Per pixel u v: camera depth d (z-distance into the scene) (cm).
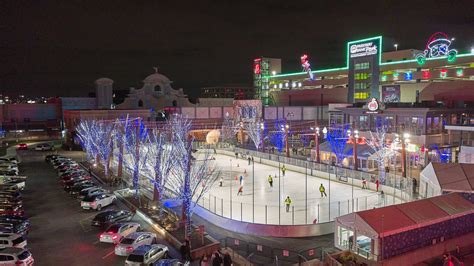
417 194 4050
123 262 2727
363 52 10831
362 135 6284
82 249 2975
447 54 9025
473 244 2981
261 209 3944
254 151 7469
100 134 6469
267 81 14975
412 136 5631
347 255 2622
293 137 9006
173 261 2434
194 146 8944
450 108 5922
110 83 12525
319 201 4219
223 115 10738
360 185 4947
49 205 4247
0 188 4788
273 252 2917
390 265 2553
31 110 12081
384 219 2655
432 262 2705
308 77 13188
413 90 9731
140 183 5031
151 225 3541
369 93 10712
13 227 3177
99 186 5116
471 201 3269
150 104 12088
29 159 7744
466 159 4338
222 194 4619
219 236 3300
